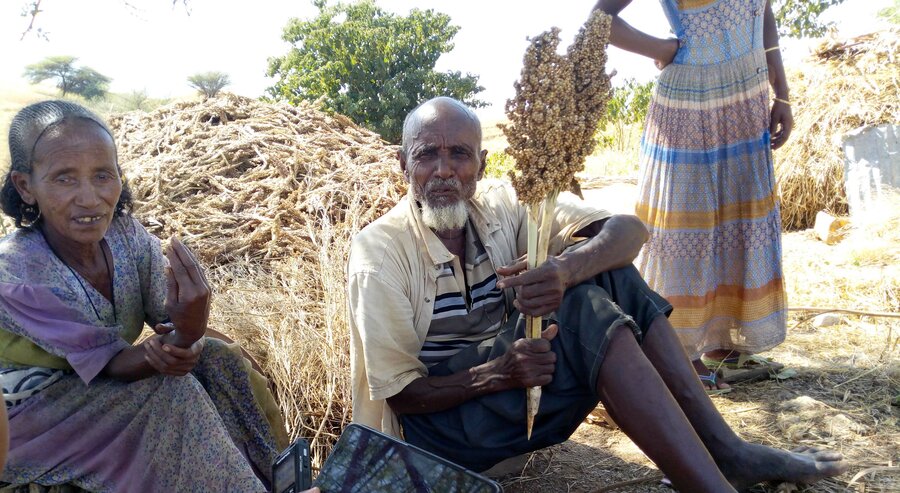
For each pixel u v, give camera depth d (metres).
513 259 2.69
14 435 2.08
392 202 4.71
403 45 21.55
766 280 3.22
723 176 3.15
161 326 2.06
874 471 2.54
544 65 2.09
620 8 3.03
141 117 6.53
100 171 2.06
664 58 3.13
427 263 2.50
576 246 2.46
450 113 2.40
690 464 2.06
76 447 2.12
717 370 3.36
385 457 2.12
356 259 2.46
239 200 4.89
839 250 5.02
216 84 18.36
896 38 6.60
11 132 2.06
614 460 2.80
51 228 2.15
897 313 3.88
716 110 3.08
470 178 2.44
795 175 6.02
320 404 3.03
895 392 3.11
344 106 21.09
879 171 5.60
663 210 3.22
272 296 3.68
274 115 6.24
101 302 2.23
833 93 6.36
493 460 2.40
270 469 2.45
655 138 3.22
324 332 3.27
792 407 3.03
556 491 2.62
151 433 2.12
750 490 2.48
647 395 2.11
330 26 21.91
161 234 4.66
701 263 3.21
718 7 3.00
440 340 2.57
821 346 3.64
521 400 2.29
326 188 4.89
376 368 2.38
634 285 2.45
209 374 2.38
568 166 2.17
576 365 2.26
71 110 2.06
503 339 2.38
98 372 2.09
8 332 2.10
